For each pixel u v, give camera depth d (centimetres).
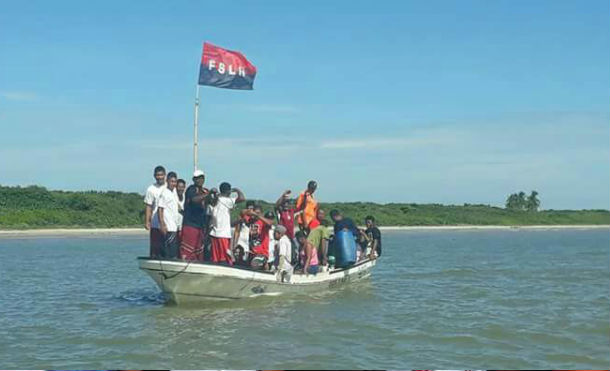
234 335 1127
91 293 1697
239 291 1420
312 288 1605
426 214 8644
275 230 1502
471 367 947
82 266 2520
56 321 1276
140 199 6525
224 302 1419
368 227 1991
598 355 1016
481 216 9194
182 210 1418
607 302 1552
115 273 2239
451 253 3500
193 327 1191
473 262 2836
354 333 1155
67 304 1495
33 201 5947
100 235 5203
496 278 2128
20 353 1023
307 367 934
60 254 3203
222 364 952
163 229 1348
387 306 1454
